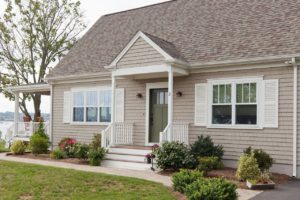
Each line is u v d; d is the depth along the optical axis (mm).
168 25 17578
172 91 13836
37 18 30609
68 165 13867
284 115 12406
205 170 12008
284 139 12375
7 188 9641
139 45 14359
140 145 16078
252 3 15797
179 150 12617
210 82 14141
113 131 15430
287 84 12383
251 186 9891
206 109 14195
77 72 18281
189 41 15523
